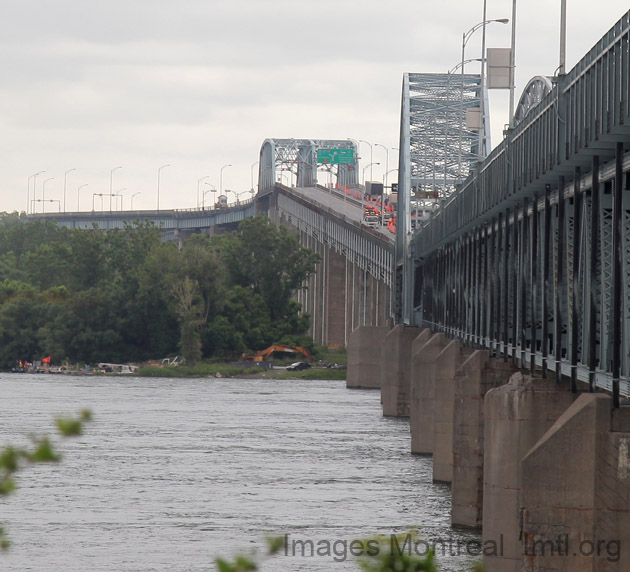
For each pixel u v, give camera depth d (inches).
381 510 7273.6
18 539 6102.4
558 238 5260.8
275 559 5674.2
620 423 4303.6
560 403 5408.5
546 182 5511.8
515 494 5462.6
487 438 5580.7
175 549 5910.4
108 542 6058.1
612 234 4554.6
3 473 1130.0
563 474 4306.1
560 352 5334.6
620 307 4232.3
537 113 5516.7
